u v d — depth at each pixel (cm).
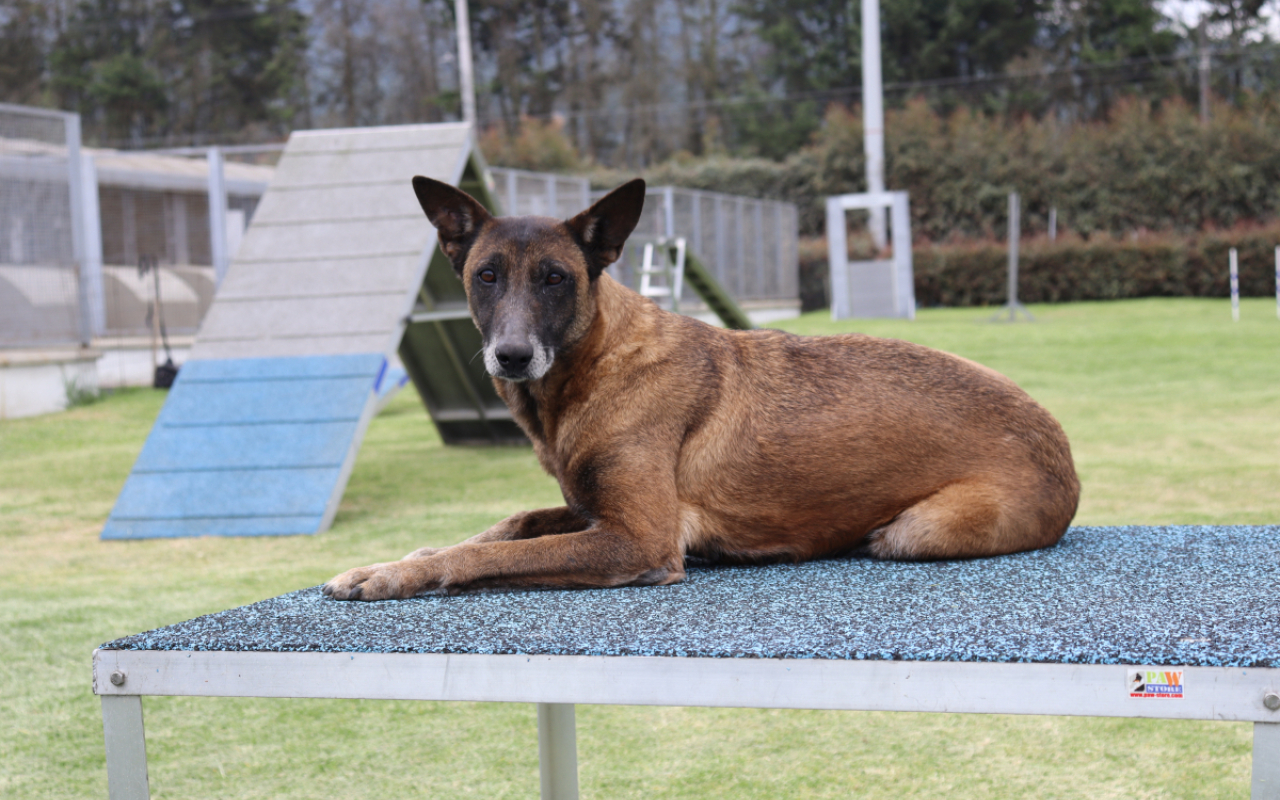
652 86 4481
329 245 742
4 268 1196
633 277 1502
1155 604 213
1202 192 2758
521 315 270
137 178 1577
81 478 846
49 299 1253
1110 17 3894
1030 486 292
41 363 1202
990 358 1405
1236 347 1405
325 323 700
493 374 273
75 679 366
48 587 496
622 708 352
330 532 611
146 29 4462
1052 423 306
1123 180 2814
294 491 619
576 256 282
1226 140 2725
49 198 1255
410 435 1088
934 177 2938
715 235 2106
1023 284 2564
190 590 484
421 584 247
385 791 284
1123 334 1612
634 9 4503
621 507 269
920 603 221
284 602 240
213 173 1492
